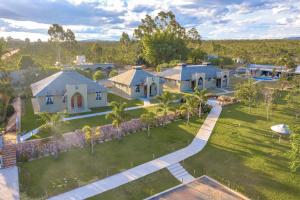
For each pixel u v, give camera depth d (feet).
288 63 305.94
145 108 166.71
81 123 134.31
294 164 82.33
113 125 114.62
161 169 94.27
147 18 411.54
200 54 384.88
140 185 85.10
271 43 627.87
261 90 184.14
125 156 102.63
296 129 92.07
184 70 230.48
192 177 91.61
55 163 95.55
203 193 82.33
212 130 130.41
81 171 91.25
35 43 488.85
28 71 210.38
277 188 84.33
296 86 198.59
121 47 506.48
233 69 349.61
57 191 79.87
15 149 96.53
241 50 483.92
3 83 140.67
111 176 89.15
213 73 242.37
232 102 179.73
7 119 134.10
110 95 205.87
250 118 148.97
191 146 112.78
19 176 86.38
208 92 219.82
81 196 78.13
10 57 337.52
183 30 431.02
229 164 98.48
